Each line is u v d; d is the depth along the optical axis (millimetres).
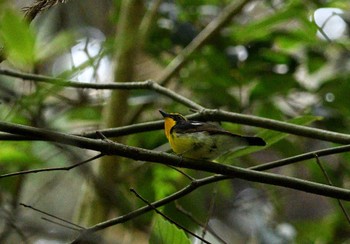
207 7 12492
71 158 6719
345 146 7391
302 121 8430
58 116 11000
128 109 11922
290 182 6797
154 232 6758
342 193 6719
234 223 13484
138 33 11812
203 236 7809
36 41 6195
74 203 13461
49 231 6824
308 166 11625
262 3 13172
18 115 8031
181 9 12195
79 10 12406
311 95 11734
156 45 12078
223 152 7703
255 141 7602
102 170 11414
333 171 11516
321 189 6758
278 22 11062
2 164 9430
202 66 11500
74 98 11977
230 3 12281
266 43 11328
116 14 12523
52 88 7949
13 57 6277
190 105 8648
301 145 12859
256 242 11797
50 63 10164
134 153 6676
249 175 6832
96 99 11508
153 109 11883
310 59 11641
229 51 11250
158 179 11570
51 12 11281
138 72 14242
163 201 7121
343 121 11234
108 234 10758
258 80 11156
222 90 11352
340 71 11602
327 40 11047
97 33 12008
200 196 11750
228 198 12859
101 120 11641
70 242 6625
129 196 11672
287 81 11023
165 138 10953
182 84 11906
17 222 6871
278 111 11234
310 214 15422
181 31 11586
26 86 9203
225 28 12016
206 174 12453
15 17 5770
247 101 11438
